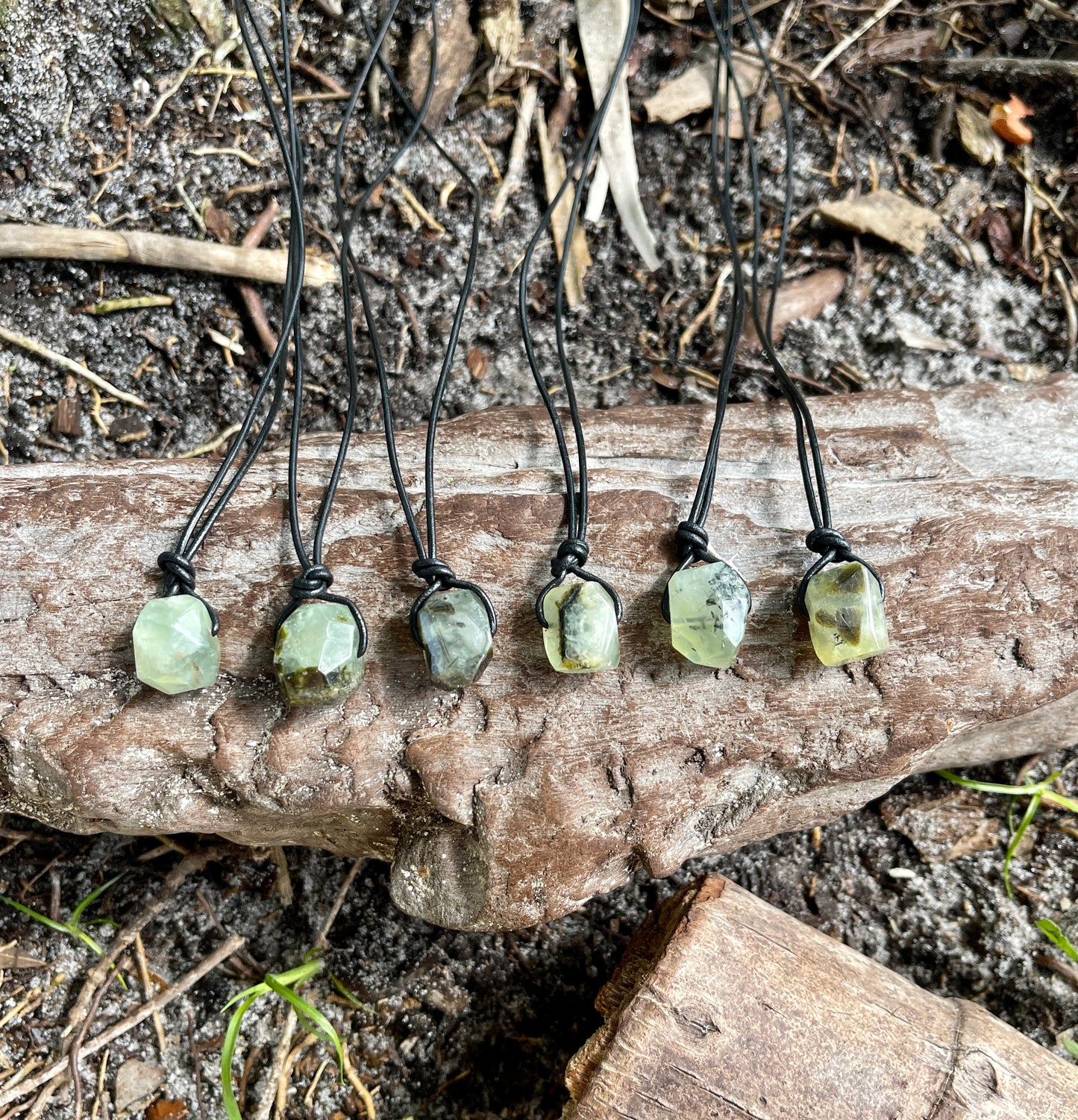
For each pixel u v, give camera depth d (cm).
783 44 35
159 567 24
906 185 35
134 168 31
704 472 25
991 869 30
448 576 24
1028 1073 23
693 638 23
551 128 34
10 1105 27
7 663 24
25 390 30
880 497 26
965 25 35
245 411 32
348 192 33
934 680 25
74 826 25
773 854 31
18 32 29
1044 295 34
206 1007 29
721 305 34
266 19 32
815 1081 23
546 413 27
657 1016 23
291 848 30
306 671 23
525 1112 29
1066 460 27
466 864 24
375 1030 29
